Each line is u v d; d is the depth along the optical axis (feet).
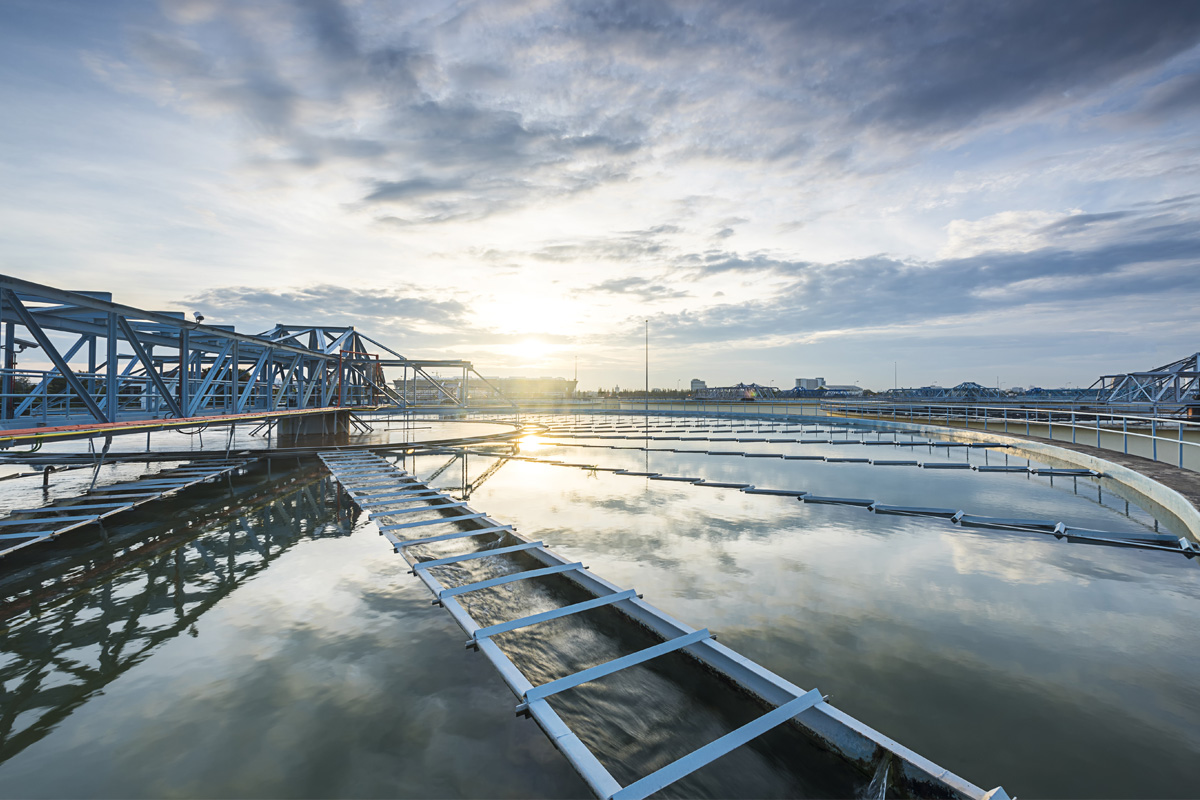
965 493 50.52
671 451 90.17
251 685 19.52
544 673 20.45
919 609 24.13
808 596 25.81
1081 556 31.73
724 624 22.77
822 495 50.49
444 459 82.94
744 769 14.69
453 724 17.01
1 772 15.26
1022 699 17.08
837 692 17.60
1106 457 59.77
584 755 14.23
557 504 48.62
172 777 14.87
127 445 97.30
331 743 16.17
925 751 14.73
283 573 31.99
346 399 124.98
